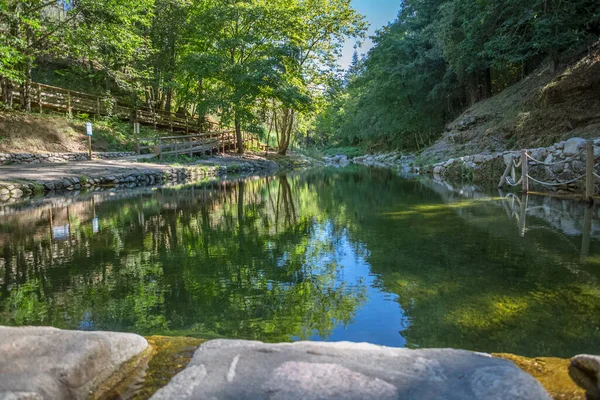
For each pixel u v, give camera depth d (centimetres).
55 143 1491
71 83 2155
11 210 693
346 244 428
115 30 1475
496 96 1747
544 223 512
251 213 665
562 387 116
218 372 112
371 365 113
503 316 234
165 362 133
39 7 1355
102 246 430
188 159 1800
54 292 291
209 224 563
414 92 2289
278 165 2322
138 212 675
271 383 105
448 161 1422
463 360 117
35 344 122
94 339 126
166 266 355
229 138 2355
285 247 421
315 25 2159
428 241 429
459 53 1627
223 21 2006
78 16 1450
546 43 1188
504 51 1387
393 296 273
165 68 2259
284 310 255
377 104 2512
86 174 1129
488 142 1366
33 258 383
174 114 2562
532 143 1180
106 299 276
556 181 854
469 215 590
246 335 220
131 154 1714
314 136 5469
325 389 101
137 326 232
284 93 1983
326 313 248
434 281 300
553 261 340
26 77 1445
